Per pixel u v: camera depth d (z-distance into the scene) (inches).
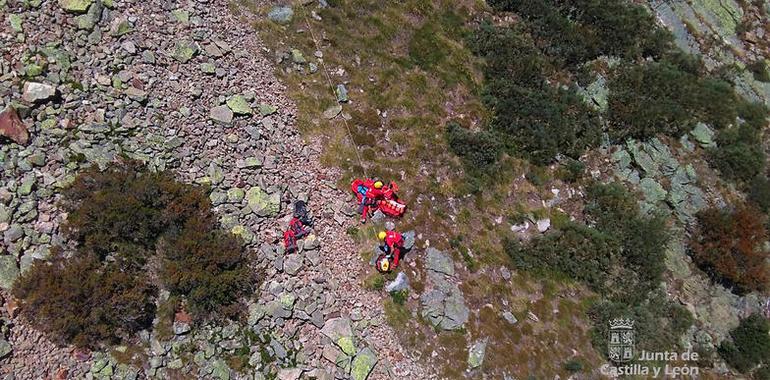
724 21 1363.2
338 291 751.1
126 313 606.5
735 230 1015.6
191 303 655.1
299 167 811.4
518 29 1112.8
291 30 907.4
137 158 698.2
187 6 826.8
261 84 839.1
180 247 661.3
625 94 1094.4
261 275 711.7
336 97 888.9
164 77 760.3
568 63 1107.9
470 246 858.8
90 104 693.9
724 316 978.7
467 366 765.9
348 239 792.3
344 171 838.5
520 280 865.5
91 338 590.9
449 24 1056.8
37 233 609.0
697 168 1093.1
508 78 1037.2
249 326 680.4
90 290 595.8
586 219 969.5
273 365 674.8
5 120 626.2
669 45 1214.9
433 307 784.9
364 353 719.1
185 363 633.6
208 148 753.0
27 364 561.0
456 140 930.7
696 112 1146.0
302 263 746.2
